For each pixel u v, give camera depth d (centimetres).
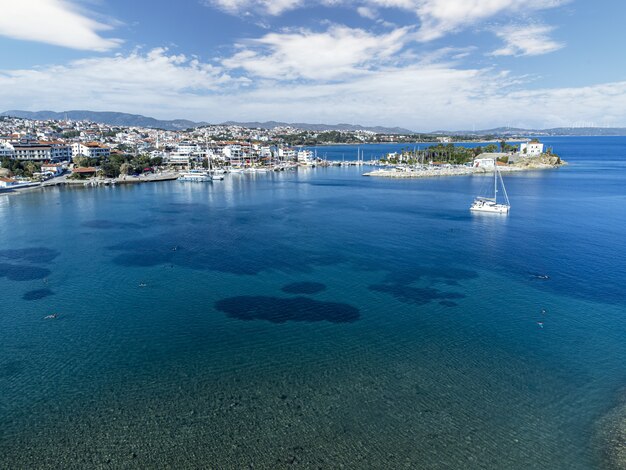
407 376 3881
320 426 3219
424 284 6222
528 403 3500
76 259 7588
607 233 9344
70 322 5031
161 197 15738
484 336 4634
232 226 10412
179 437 3111
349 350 4350
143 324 4969
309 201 14638
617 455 2962
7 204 13862
